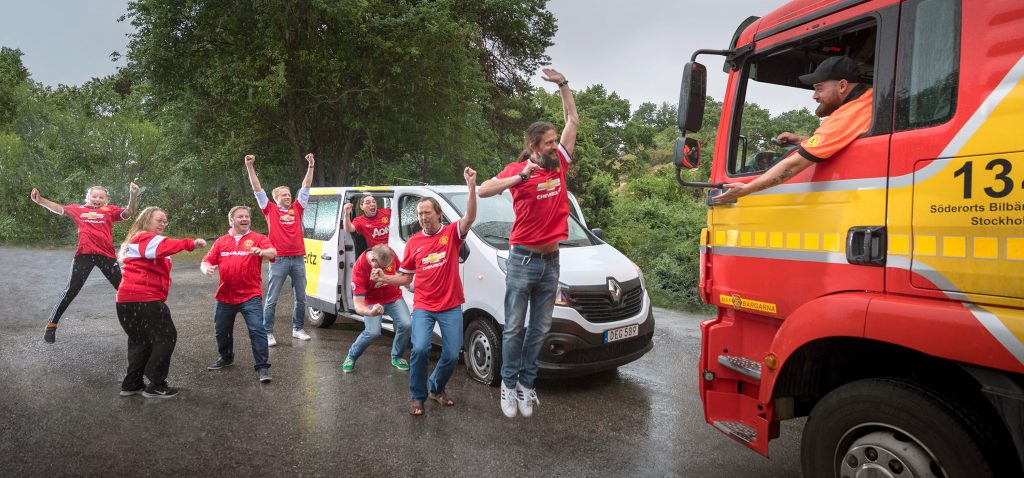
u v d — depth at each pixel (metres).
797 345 2.77
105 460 3.92
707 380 3.48
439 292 4.77
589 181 20.33
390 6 18.08
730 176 3.36
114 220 7.48
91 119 26.22
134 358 5.18
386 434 4.41
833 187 2.73
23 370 5.99
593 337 5.17
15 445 4.14
